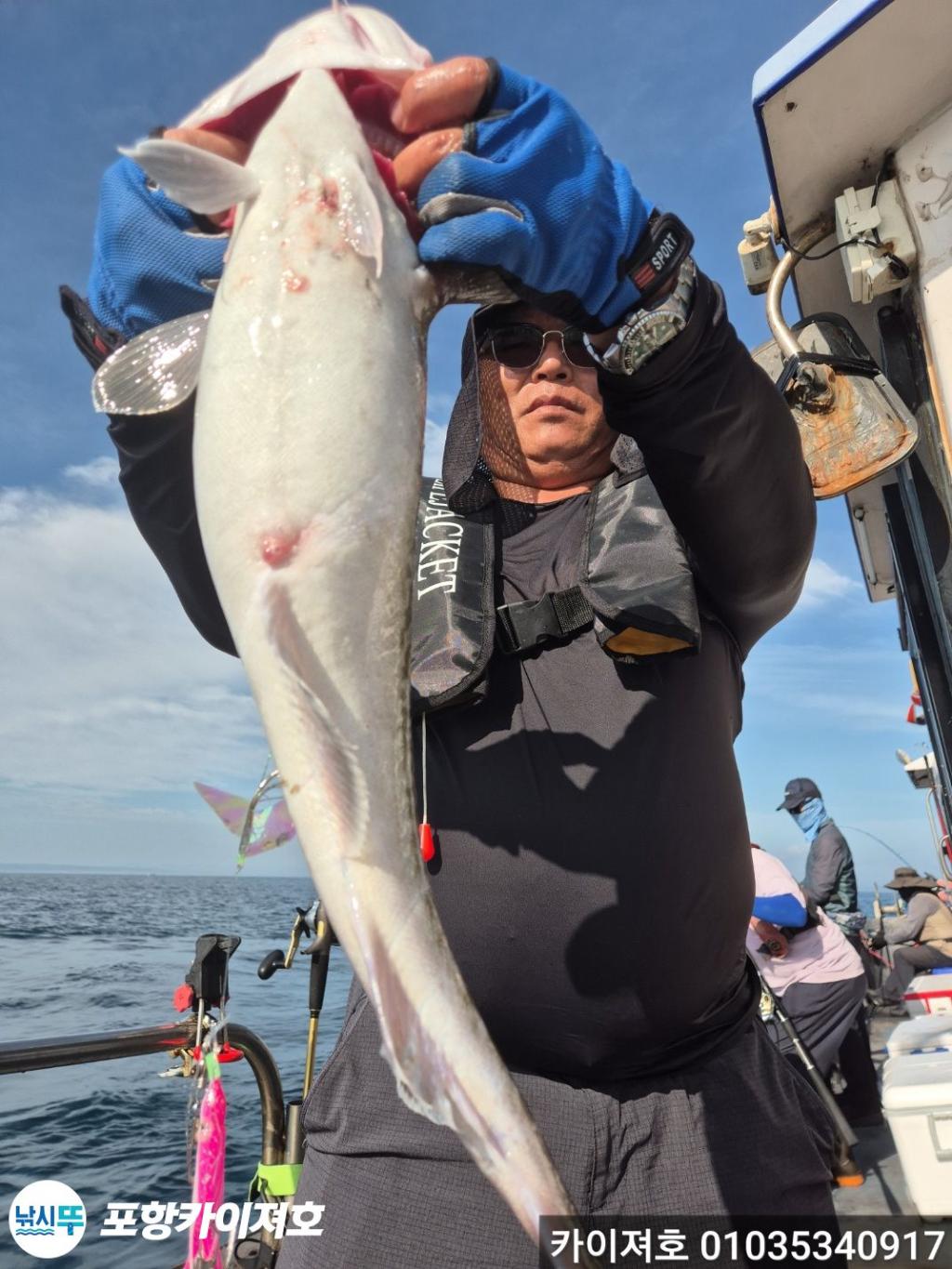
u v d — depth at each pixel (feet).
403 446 3.26
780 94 7.61
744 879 4.67
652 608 4.42
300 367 3.19
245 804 3.42
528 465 5.38
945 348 7.73
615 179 3.71
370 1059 4.48
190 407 3.92
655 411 3.84
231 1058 7.36
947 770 10.16
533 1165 2.41
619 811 4.40
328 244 3.31
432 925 2.79
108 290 3.87
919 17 6.96
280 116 3.53
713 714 4.78
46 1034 44.62
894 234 7.95
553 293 3.59
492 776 4.58
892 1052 11.67
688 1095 4.31
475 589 4.93
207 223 3.74
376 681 3.02
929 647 10.24
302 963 72.38
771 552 4.48
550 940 4.26
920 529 8.86
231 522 3.13
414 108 3.47
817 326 8.74
